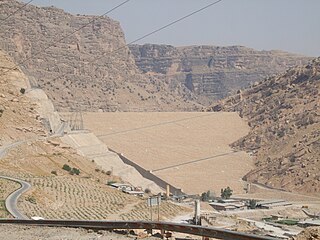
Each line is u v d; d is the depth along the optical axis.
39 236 43.62
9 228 49.88
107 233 42.84
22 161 196.38
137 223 42.81
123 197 170.88
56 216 117.44
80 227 46.97
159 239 39.56
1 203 114.62
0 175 160.75
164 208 172.75
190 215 171.12
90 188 172.75
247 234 35.25
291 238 36.81
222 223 165.62
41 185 153.25
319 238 35.59
